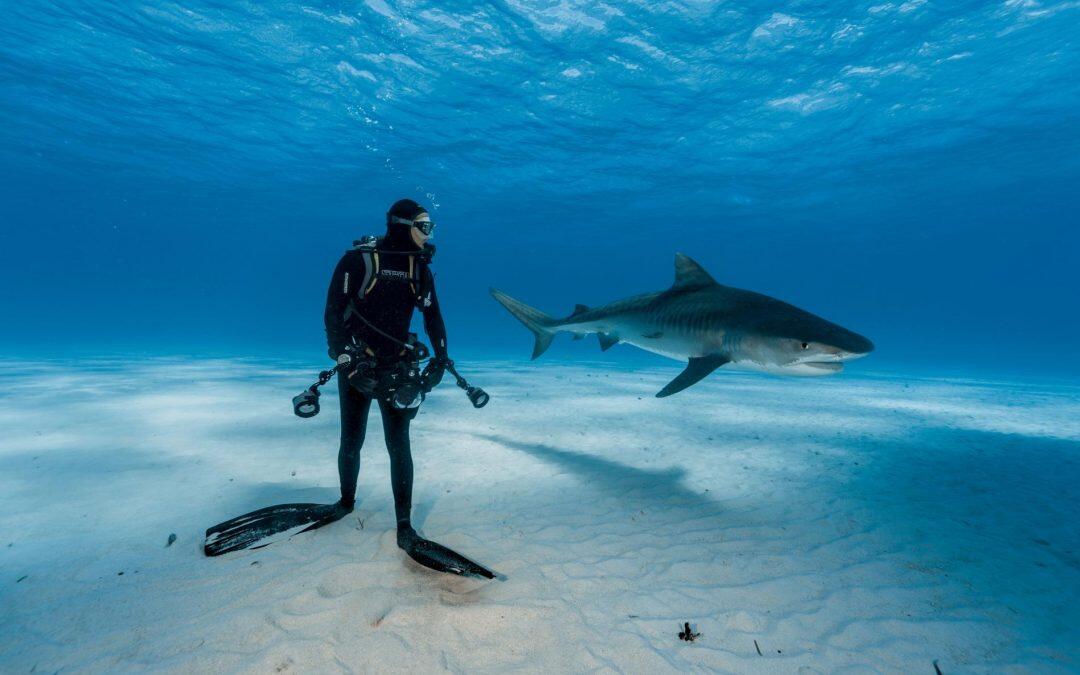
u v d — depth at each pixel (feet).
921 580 9.88
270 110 67.56
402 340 9.96
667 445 20.57
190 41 51.42
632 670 6.95
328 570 9.18
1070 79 54.70
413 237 9.98
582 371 53.21
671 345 17.51
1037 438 23.32
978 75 54.24
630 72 56.24
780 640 7.84
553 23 47.75
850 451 20.29
